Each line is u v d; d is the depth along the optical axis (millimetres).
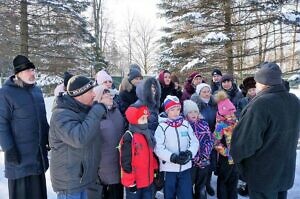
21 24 15125
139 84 4016
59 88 3936
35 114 3426
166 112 3910
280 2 11273
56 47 16203
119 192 3828
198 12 13508
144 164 3514
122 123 3812
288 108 2900
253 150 2865
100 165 3631
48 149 3639
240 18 12805
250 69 13516
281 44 12734
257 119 2824
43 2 15242
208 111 4668
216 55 13555
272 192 2912
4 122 3252
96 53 18266
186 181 3857
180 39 14188
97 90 2932
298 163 5828
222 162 4215
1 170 5719
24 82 3396
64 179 2787
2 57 15477
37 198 3482
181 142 3766
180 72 14195
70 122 2736
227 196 4289
